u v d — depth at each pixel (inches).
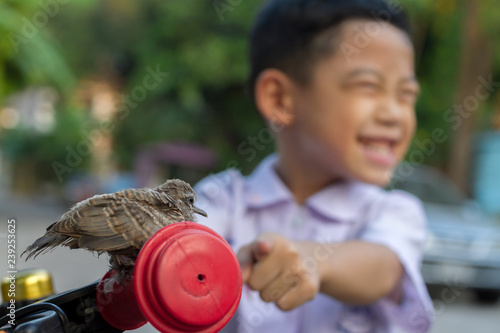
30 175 934.4
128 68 713.0
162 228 46.8
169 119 652.1
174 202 51.8
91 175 716.7
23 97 750.5
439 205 419.2
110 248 48.3
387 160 90.4
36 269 67.2
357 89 88.9
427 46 641.6
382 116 88.8
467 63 611.2
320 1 91.1
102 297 51.6
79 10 663.8
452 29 621.6
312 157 93.1
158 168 670.5
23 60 322.7
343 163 90.0
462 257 375.2
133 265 49.3
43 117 778.8
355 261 79.5
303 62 90.9
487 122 816.3
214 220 95.0
